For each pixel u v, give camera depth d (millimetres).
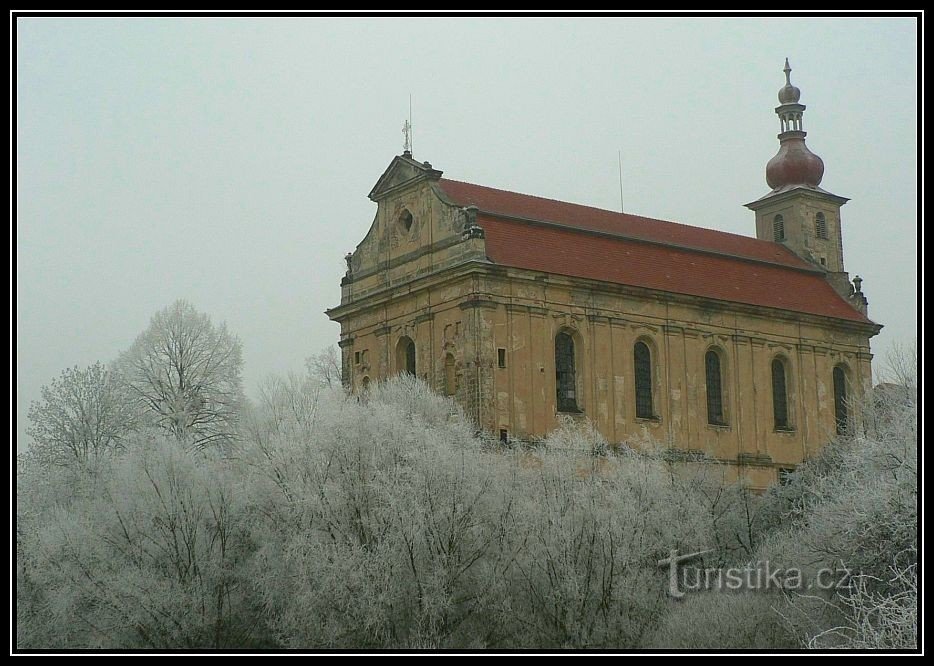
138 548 48781
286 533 48344
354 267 76562
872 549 41469
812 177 92625
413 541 46125
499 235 69500
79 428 76250
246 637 48188
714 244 83812
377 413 51062
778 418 79250
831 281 88812
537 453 56688
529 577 47438
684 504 54844
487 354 65375
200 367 81000
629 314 71812
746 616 44156
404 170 72750
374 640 44906
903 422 42156
